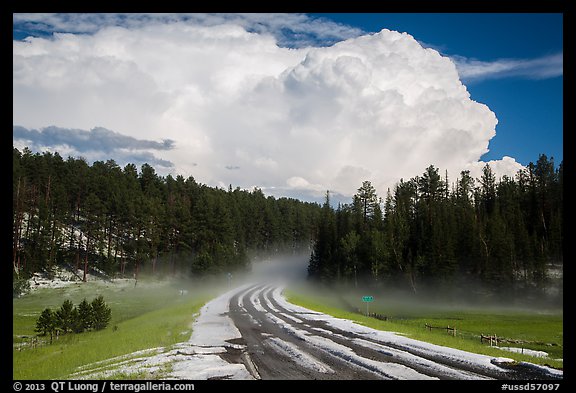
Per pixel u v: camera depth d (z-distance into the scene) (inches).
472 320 2135.8
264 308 1809.8
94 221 4360.2
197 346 896.9
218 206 5078.7
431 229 3882.9
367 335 1035.3
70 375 704.4
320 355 787.4
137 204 4537.4
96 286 3580.2
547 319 2206.0
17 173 3956.7
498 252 3437.5
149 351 872.9
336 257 4215.1
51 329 1529.3
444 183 4790.8
